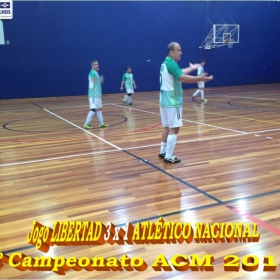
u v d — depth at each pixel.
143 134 6.38
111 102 12.23
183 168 4.25
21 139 6.29
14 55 13.33
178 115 4.27
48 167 4.48
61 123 7.96
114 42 14.66
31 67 13.66
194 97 12.82
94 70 6.88
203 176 3.93
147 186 3.67
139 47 15.09
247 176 3.88
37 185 3.82
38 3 13.28
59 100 13.46
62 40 13.90
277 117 7.75
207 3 15.76
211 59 16.36
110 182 3.83
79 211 3.10
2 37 13.02
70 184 3.81
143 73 15.38
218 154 4.81
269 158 4.53
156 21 15.12
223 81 16.83
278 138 5.63
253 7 16.69
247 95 12.88
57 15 13.63
